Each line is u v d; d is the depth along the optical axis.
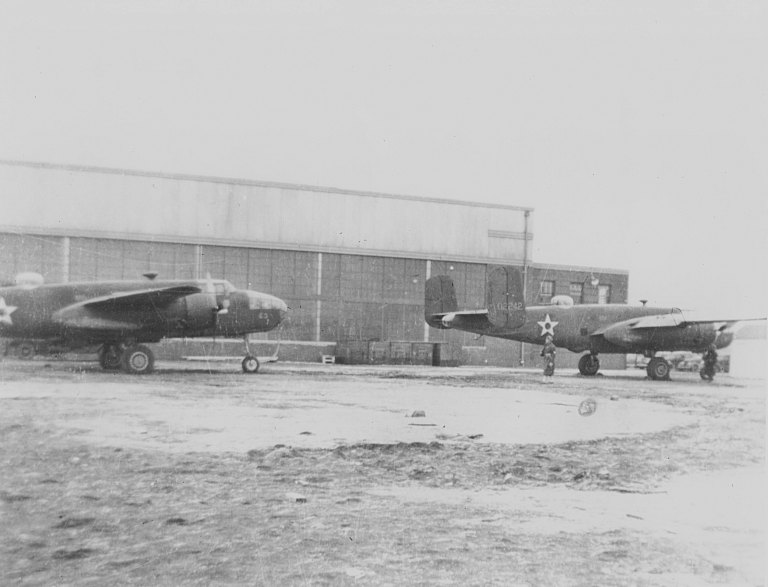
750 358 26.77
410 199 29.27
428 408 13.27
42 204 23.72
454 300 25.53
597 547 5.89
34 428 9.43
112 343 19.73
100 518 5.87
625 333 24.36
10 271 23.36
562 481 8.09
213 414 11.23
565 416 12.95
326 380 19.28
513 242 31.09
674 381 24.72
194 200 25.86
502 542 5.83
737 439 11.15
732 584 5.24
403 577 4.98
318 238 27.92
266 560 5.17
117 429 9.52
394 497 6.94
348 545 5.54
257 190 26.77
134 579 4.76
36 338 18.59
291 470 7.71
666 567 5.54
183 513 6.07
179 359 26.09
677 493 7.72
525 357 31.77
